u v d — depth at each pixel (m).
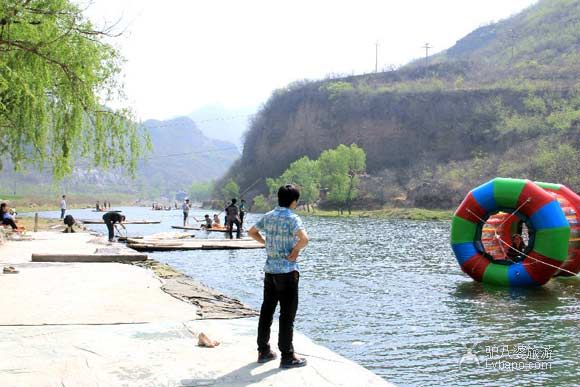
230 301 9.94
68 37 14.91
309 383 5.43
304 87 153.38
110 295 10.06
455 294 13.54
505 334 9.59
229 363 6.03
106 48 18.12
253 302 12.24
